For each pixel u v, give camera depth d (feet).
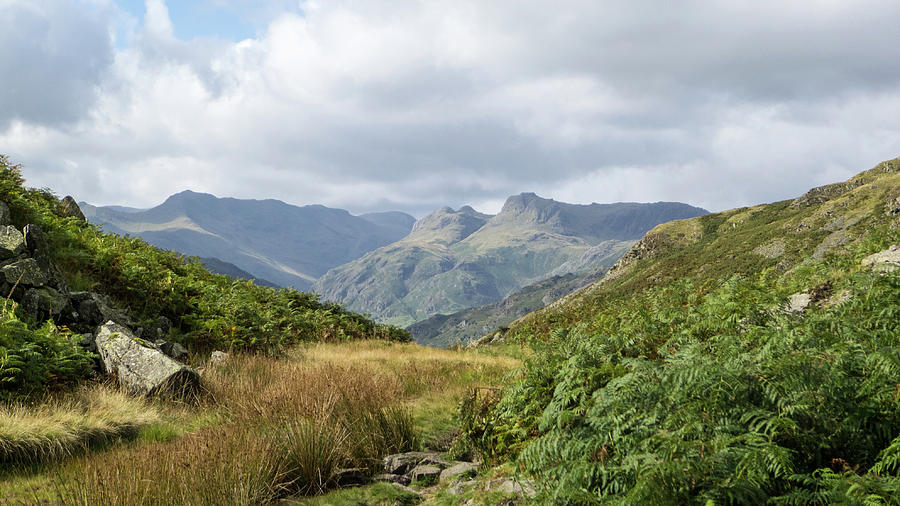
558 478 11.48
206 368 35.37
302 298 82.02
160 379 28.78
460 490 16.43
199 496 14.92
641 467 9.72
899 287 19.17
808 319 17.76
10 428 19.48
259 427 22.13
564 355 22.29
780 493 9.58
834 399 11.04
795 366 11.95
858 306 19.22
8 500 14.92
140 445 20.98
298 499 16.88
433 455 22.33
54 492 15.79
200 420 25.62
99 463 17.15
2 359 24.06
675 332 23.21
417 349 68.13
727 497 9.20
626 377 13.10
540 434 17.94
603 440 11.63
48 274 35.88
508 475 15.74
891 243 36.11
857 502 8.02
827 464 10.39
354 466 20.59
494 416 22.27
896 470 9.57
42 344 27.76
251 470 16.58
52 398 24.39
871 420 10.69
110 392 27.37
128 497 14.06
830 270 34.09
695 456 9.77
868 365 11.96
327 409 23.50
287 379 30.99
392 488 18.12
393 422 24.62
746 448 9.82
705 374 11.73
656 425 11.66
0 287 31.32
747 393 11.86
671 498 9.09
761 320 20.53
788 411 10.67
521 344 70.44
